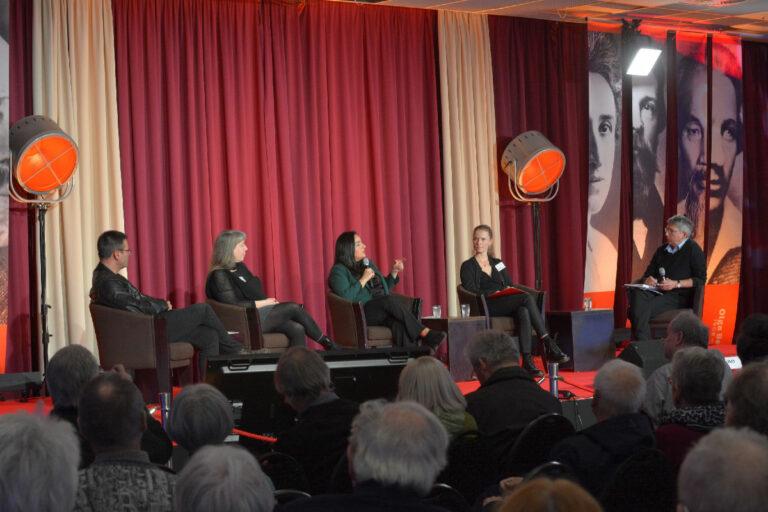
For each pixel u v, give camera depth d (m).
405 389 3.64
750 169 11.37
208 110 8.44
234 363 4.97
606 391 3.33
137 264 8.12
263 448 4.75
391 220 9.26
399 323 7.86
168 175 8.30
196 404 2.94
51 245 7.71
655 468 2.94
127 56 8.12
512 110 9.90
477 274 8.65
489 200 9.71
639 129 10.37
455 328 8.12
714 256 10.85
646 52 9.99
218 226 8.47
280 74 8.71
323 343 7.68
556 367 5.70
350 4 9.11
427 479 2.13
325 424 3.50
